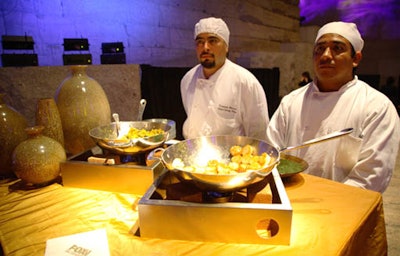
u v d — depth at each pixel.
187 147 1.09
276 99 4.87
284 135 1.80
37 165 1.17
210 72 2.11
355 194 1.07
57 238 0.84
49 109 1.41
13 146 1.35
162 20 3.89
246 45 5.63
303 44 6.46
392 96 6.34
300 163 1.30
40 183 1.22
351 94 1.52
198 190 0.91
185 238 0.82
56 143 1.26
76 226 0.92
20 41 2.48
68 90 1.58
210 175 0.79
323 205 0.99
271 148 1.02
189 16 4.29
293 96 1.79
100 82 2.64
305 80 5.57
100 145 1.21
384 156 1.40
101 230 0.88
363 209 0.96
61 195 1.14
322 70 1.51
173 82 3.48
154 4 3.74
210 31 1.91
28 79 2.08
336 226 0.87
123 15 3.40
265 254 0.75
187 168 0.89
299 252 0.76
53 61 2.86
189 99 2.28
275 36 6.55
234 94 2.04
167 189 0.93
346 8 10.55
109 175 1.15
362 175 1.43
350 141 1.48
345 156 1.52
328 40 1.47
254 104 2.06
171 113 3.54
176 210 0.80
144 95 3.25
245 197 0.97
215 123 2.11
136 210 1.01
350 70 1.52
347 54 1.46
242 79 2.03
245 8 5.43
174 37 4.12
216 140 1.14
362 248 0.96
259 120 2.11
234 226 0.79
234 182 0.81
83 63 2.83
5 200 1.12
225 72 2.06
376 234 1.05
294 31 7.37
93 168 1.16
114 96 2.76
